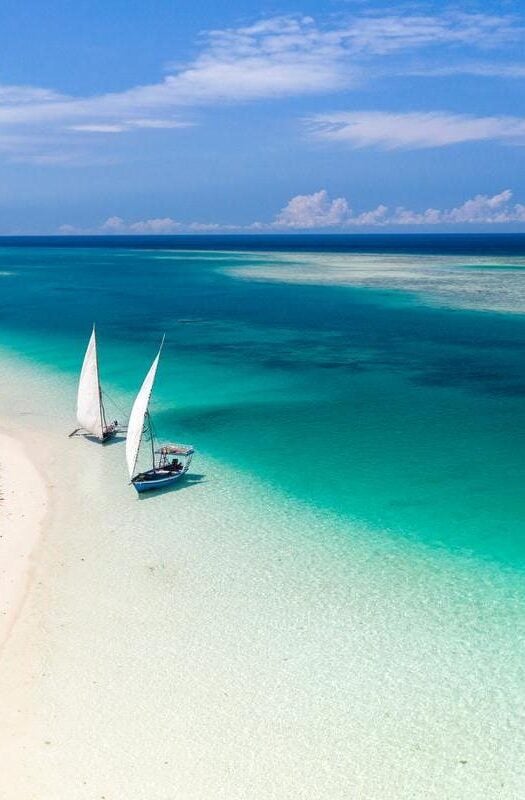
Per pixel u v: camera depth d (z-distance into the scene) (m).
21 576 28.22
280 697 21.66
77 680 22.38
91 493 36.50
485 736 20.25
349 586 27.52
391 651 23.69
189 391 56.56
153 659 23.31
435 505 34.78
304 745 19.91
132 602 26.48
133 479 36.16
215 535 31.75
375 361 67.38
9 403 52.69
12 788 18.44
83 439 45.03
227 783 18.66
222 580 27.94
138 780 18.73
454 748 19.84
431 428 46.69
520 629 24.89
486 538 31.42
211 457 41.53
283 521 33.16
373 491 36.47
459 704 21.41
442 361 67.06
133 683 22.23
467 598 26.77
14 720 20.75
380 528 32.44
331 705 21.34
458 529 32.28
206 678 22.44
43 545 30.77
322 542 31.08
